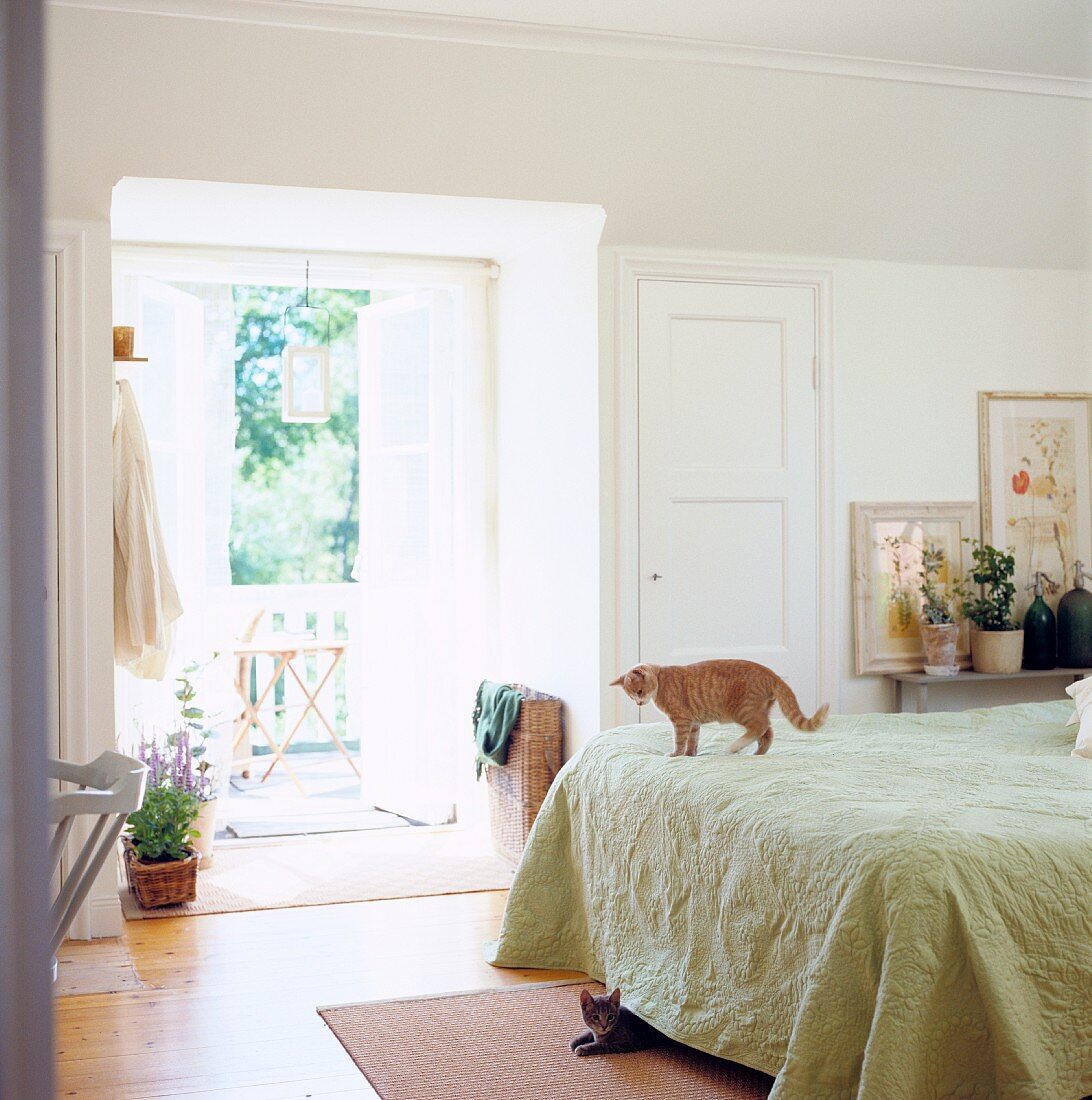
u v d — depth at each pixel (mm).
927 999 2334
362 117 4098
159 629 4543
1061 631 5219
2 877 836
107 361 4234
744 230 4820
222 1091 2992
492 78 4035
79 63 3771
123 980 3793
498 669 5824
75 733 4223
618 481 4734
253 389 9898
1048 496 5355
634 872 3395
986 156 4750
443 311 5777
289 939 4219
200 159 4145
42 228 851
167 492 5297
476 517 5801
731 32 3979
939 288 5203
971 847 2467
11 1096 834
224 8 3678
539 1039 3314
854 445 5090
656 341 4801
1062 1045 2395
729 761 3369
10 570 841
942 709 5191
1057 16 3941
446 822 5891
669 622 4828
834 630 5047
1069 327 5414
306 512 10055
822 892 2596
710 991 2990
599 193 4535
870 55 4191
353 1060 3182
